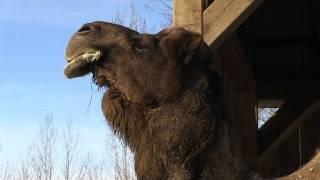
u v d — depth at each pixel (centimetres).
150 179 247
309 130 574
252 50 602
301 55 600
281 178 247
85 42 258
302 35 584
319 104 591
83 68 260
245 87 491
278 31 584
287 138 570
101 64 260
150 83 250
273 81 606
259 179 242
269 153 559
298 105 591
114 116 256
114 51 258
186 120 244
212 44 308
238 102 488
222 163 238
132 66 254
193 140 241
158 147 246
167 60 251
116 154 870
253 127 488
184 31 256
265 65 606
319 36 564
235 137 252
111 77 258
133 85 252
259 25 582
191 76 250
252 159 480
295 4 575
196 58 252
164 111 247
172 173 242
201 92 247
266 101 617
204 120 242
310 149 567
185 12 311
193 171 240
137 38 259
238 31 569
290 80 604
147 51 254
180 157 241
